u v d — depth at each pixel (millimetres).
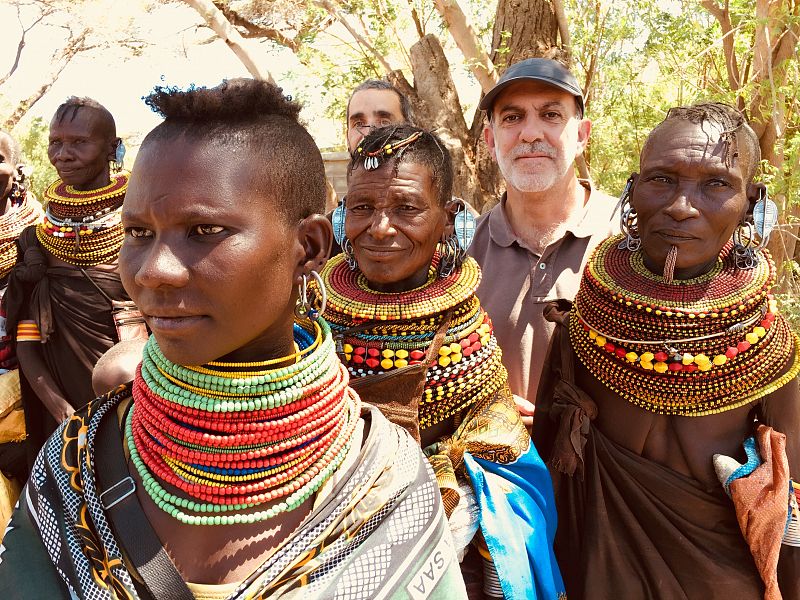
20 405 3533
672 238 2109
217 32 7594
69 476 1274
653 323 2154
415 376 2039
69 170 3414
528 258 3148
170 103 1181
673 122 2152
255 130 1199
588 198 3373
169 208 1124
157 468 1236
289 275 1238
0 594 1245
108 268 3422
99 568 1201
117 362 2381
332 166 8922
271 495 1226
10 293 3475
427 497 1354
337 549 1234
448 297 2152
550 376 2527
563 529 2475
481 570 2215
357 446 1355
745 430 2289
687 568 2277
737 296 2129
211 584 1204
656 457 2318
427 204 2154
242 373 1216
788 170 4973
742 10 5828
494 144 3342
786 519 2162
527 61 3154
